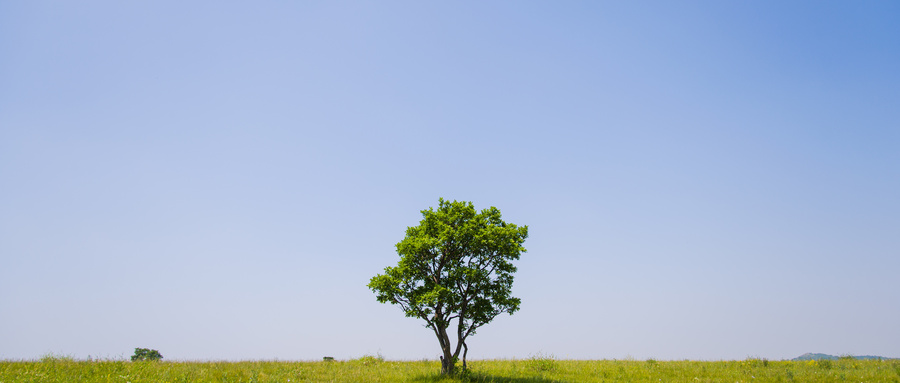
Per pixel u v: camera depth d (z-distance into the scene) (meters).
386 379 21.77
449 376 22.05
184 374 19.33
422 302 21.95
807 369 27.25
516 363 30.53
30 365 19.81
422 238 23.34
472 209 23.97
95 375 18.30
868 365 28.86
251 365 25.25
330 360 31.30
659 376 24.33
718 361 32.53
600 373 25.52
